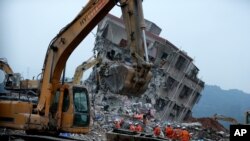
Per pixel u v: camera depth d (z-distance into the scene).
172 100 68.69
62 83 19.20
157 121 54.19
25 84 21.28
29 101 19.84
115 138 20.84
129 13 16.56
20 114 18.36
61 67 19.11
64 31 18.64
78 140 18.72
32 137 18.20
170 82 67.75
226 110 167.12
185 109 72.94
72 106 18.86
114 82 16.47
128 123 39.28
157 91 64.12
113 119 41.66
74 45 18.61
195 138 45.22
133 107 54.03
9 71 23.67
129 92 16.33
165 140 19.66
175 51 66.62
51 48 19.03
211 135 48.62
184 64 69.44
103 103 49.53
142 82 16.14
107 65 16.95
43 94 18.92
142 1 16.72
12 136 18.52
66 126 18.84
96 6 17.53
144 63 15.98
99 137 29.97
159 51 65.00
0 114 18.86
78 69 35.00
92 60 35.09
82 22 18.02
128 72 16.12
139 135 20.20
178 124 53.28
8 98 20.44
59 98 19.02
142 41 16.42
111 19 57.78
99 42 56.66
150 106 58.69
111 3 17.12
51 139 17.70
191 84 72.75
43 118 18.50
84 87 19.48
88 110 19.45
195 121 70.25
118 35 57.91
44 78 19.11
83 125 19.25
